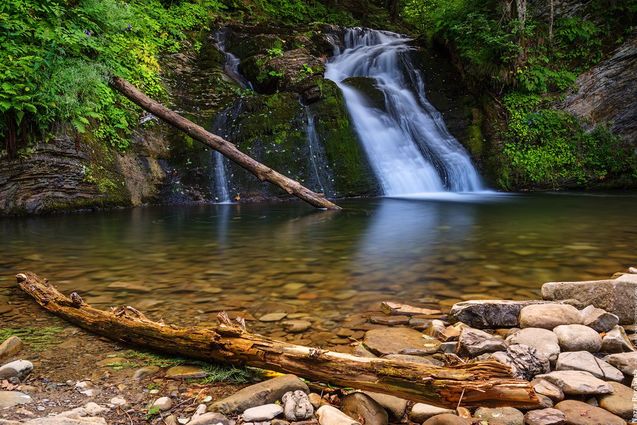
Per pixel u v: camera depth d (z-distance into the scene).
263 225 7.05
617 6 13.73
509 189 12.20
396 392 1.93
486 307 2.93
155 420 1.91
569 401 1.96
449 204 9.49
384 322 3.03
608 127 13.12
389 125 12.19
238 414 1.94
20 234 6.35
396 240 5.80
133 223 7.30
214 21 14.58
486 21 12.95
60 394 2.12
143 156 9.89
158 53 11.88
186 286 3.87
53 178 8.39
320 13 19.30
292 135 10.95
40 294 3.39
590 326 2.65
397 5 22.78
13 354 2.54
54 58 8.24
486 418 1.87
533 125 12.85
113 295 3.63
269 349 2.22
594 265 4.43
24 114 7.88
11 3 8.15
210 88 11.86
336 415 1.83
